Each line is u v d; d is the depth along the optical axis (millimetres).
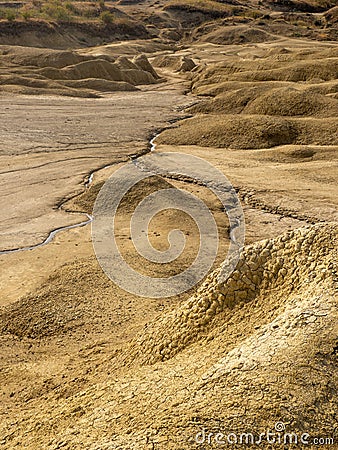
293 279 5699
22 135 21281
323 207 14562
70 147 19984
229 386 4488
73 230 12797
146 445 4051
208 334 5793
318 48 49844
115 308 8898
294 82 30938
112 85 34062
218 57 47406
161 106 28656
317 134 20797
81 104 28109
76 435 4648
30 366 7418
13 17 51219
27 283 10070
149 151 20219
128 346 6797
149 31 65500
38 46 50312
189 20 74188
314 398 4273
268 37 59594
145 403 4727
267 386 4375
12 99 27938
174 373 5191
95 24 59562
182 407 4406
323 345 4621
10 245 11938
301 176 16828
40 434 5160
